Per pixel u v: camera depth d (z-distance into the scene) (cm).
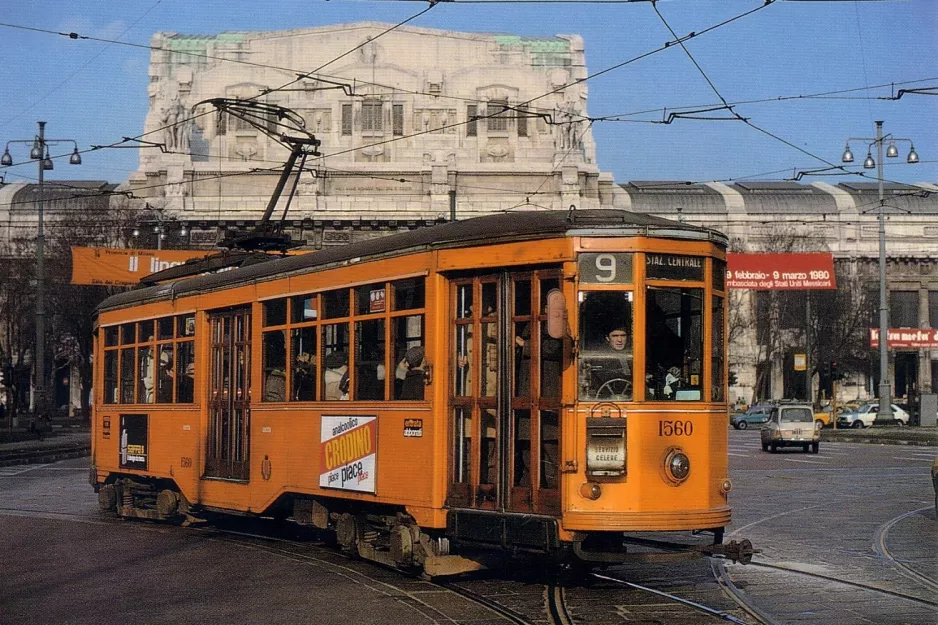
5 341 6450
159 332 1677
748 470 2920
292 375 1335
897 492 2228
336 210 7550
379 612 961
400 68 8006
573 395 989
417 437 1118
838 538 1493
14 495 2252
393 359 1157
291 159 1830
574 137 7819
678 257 1016
